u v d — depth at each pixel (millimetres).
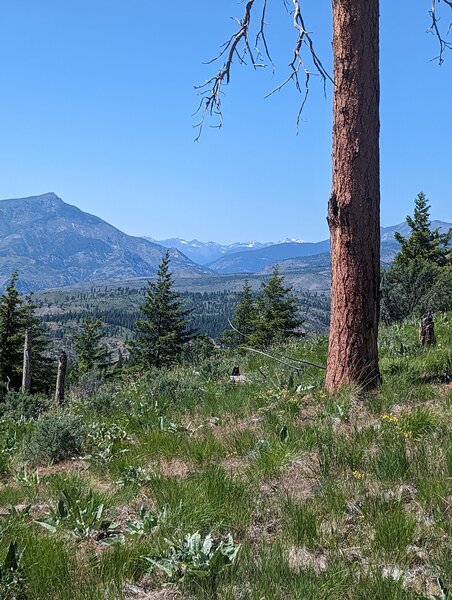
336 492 4715
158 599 3529
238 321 67938
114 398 11727
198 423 8398
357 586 3361
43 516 5031
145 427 8250
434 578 3500
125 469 6246
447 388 7797
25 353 21547
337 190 7801
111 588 3590
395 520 4027
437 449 5293
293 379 9328
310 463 5578
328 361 8133
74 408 12289
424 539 3930
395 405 7277
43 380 44688
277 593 3377
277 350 15523
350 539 4066
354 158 7719
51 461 7512
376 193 7852
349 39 7738
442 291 23297
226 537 4250
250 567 3693
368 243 7770
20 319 45219
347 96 7750
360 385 7664
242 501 4773
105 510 4988
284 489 5023
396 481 4867
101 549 4258
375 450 5652
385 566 3676
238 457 6312
